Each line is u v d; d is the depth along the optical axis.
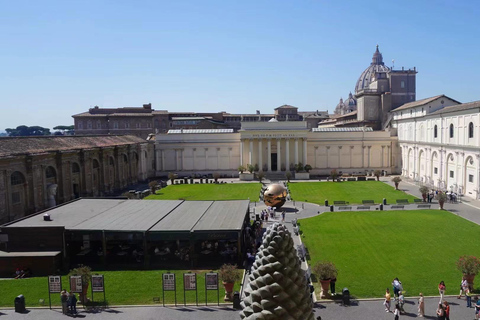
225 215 40.84
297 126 102.31
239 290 29.69
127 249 39.72
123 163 86.75
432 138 82.12
